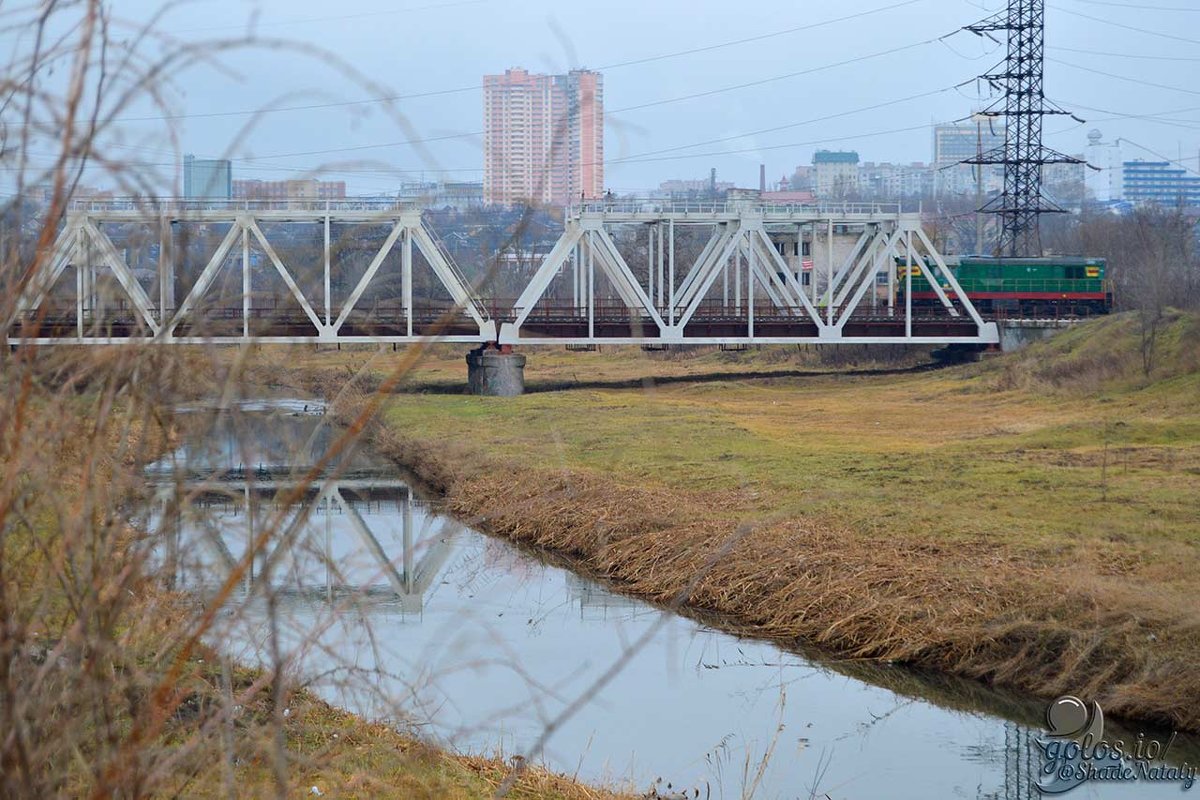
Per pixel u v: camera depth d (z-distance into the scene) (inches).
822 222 2677.2
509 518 1242.0
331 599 377.7
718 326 2564.0
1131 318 2412.6
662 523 1158.3
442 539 386.6
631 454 1593.3
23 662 245.8
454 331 2413.9
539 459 1551.4
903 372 2849.4
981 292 3075.8
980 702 766.5
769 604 953.5
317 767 371.6
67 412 240.1
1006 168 3257.9
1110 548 993.5
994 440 1679.4
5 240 233.9
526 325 2455.7
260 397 275.6
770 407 2288.4
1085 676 765.9
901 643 855.1
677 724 705.6
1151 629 792.9
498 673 751.1
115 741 251.8
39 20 221.8
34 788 237.5
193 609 275.9
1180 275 3093.0
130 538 265.4
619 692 751.7
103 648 243.1
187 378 256.7
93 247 269.9
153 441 255.4
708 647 877.8
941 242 4244.6
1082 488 1255.5
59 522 236.4
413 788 389.4
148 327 269.1
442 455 1521.9
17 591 249.6
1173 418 1769.2
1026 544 1019.3
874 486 1323.8
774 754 659.4
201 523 271.7
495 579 1015.0
